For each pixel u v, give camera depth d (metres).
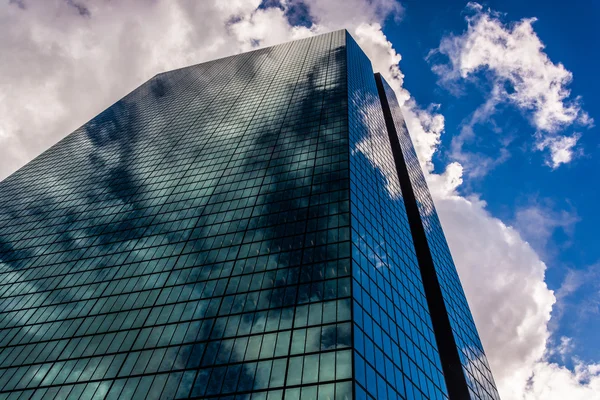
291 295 43.22
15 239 75.56
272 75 119.94
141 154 96.06
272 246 51.88
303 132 78.50
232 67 144.88
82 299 54.84
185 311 46.34
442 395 47.31
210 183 73.19
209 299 46.91
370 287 45.81
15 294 60.00
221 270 50.94
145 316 47.81
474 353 76.94
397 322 46.69
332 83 97.19
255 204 62.31
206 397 35.28
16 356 47.72
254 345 38.69
